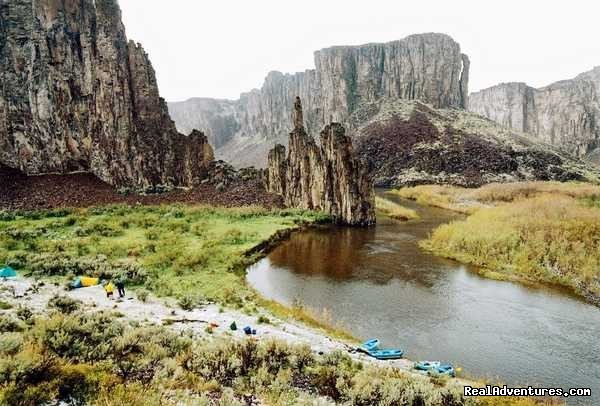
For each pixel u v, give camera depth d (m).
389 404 13.93
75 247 42.75
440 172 133.00
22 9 84.62
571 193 79.69
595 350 24.16
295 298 32.31
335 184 68.75
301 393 14.32
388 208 80.94
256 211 69.75
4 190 75.00
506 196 87.50
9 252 39.16
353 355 20.67
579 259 37.59
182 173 90.00
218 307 27.30
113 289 28.28
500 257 41.97
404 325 27.30
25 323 17.80
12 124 82.31
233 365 15.28
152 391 11.84
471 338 25.47
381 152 154.38
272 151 83.25
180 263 37.38
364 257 45.66
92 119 86.88
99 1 87.38
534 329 27.05
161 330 17.81
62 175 84.38
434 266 42.00
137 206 73.88
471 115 189.88
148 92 93.06
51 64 85.00
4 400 9.91
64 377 11.59
